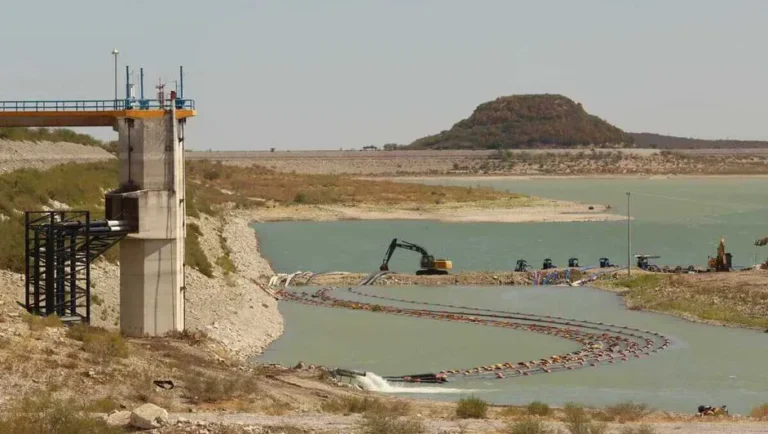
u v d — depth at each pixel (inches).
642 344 2380.7
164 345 1771.7
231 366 1726.1
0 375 1320.1
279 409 1358.3
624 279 3420.3
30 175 3056.1
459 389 1875.0
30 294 1886.1
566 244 4940.9
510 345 2394.2
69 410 1142.3
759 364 2138.3
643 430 1225.4
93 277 2281.0
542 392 1859.0
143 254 1962.4
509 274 3570.4
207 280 2765.7
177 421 1177.4
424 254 3757.4
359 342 2411.4
